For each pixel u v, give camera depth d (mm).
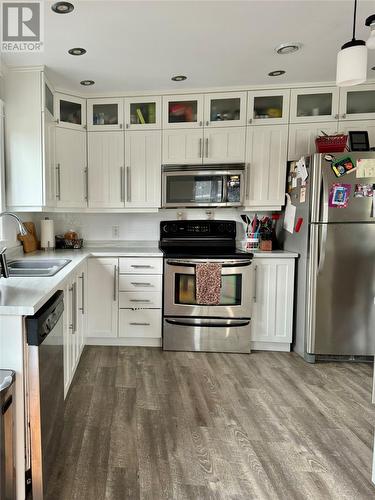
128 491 1438
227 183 3107
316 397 2242
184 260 2914
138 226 3516
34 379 1306
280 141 3096
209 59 2496
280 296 2992
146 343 3107
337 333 2768
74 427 1862
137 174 3184
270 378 2506
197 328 2973
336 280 2721
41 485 1336
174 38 2178
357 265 2697
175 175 3127
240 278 2941
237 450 1704
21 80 2559
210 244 3455
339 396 2260
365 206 2648
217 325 2965
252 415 2018
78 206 3154
